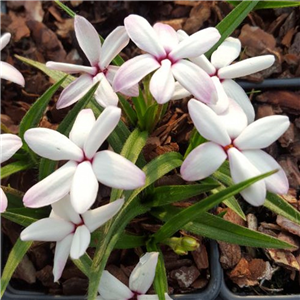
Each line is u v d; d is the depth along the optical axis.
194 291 0.16
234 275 0.16
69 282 0.16
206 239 0.16
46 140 0.11
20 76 0.14
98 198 0.16
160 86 0.11
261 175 0.10
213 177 0.15
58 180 0.11
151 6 0.20
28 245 0.14
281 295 0.15
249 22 0.20
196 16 0.20
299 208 0.17
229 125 0.11
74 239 0.11
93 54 0.13
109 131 0.11
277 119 0.11
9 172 0.15
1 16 0.20
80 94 0.13
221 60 0.13
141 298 0.13
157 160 0.14
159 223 0.16
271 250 0.16
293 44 0.19
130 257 0.16
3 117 0.19
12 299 0.16
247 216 0.17
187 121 0.17
